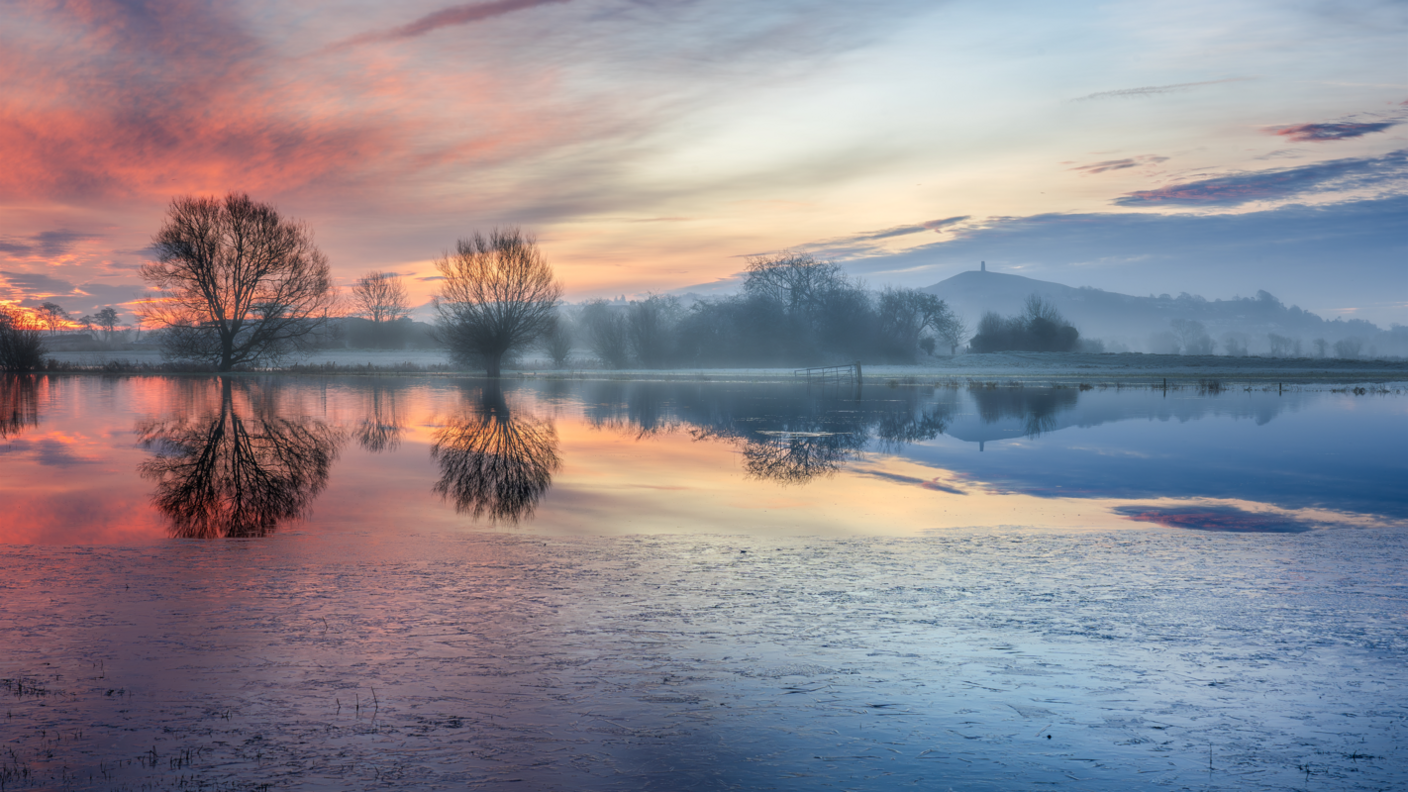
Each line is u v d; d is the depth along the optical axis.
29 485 17.20
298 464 20.52
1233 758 5.64
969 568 10.60
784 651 7.54
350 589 9.38
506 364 76.69
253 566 10.45
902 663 7.27
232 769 5.34
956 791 5.20
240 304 66.81
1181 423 31.45
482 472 19.38
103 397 42.84
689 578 10.01
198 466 19.97
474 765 5.44
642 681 6.82
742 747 5.73
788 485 17.80
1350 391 50.81
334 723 5.99
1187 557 11.27
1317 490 17.28
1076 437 27.14
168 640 7.63
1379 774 5.43
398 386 55.38
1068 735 5.96
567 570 10.35
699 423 31.50
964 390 51.81
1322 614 8.68
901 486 17.72
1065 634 8.03
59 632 7.81
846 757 5.61
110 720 5.99
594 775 5.34
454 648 7.50
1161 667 7.22
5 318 68.62
